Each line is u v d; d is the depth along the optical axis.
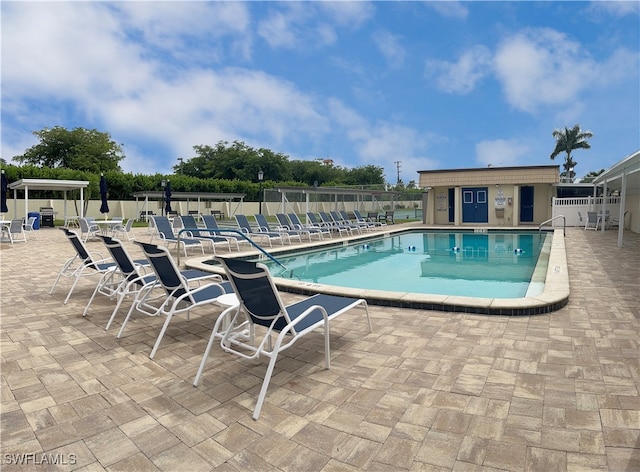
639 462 2.19
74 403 2.90
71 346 4.02
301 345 3.97
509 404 2.80
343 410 2.77
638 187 15.46
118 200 31.67
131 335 4.35
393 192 25.33
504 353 3.69
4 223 15.58
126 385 3.18
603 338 4.03
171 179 34.75
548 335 4.14
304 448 2.36
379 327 4.50
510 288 7.87
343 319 4.82
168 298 4.42
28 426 2.61
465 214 23.72
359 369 3.41
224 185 38.25
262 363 3.57
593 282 6.71
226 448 2.37
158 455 2.31
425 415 2.69
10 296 6.12
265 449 2.36
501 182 22.31
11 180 27.02
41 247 12.84
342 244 14.78
